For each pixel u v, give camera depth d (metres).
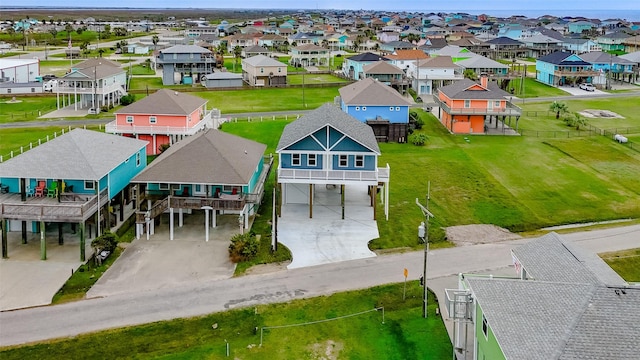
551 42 187.38
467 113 83.56
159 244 44.78
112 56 185.88
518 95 118.12
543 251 31.94
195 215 51.12
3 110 98.38
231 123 87.31
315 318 34.88
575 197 57.59
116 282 38.53
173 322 33.94
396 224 49.62
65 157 45.44
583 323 22.88
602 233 48.41
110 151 49.03
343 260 42.62
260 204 53.88
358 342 32.66
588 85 125.12
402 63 138.88
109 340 32.09
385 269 41.22
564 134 83.19
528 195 57.94
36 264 40.88
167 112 72.62
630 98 113.81
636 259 43.06
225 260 42.22
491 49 185.75
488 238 47.31
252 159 52.16
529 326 23.69
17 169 44.28
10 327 33.09
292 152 50.59
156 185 49.12
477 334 28.94
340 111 61.75
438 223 50.16
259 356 31.14
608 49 194.25
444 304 36.47
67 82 97.75
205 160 47.38
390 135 78.12
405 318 35.09
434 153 72.19
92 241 43.22
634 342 21.92
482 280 27.70
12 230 46.81
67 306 35.47
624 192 59.31
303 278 39.72
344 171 49.41
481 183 60.84
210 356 31.02
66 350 31.14
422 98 115.38
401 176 62.56
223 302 36.31
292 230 47.88
